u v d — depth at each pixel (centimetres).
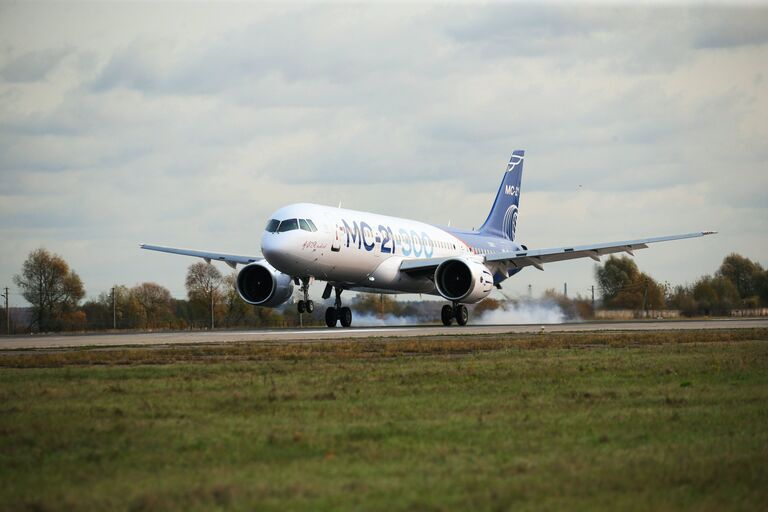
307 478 4166
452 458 4547
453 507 3700
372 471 4288
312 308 18212
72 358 10062
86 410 6006
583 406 6150
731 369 8362
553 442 4925
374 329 18250
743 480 4116
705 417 5675
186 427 5384
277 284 18425
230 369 8612
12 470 4378
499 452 4681
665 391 6894
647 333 14862
